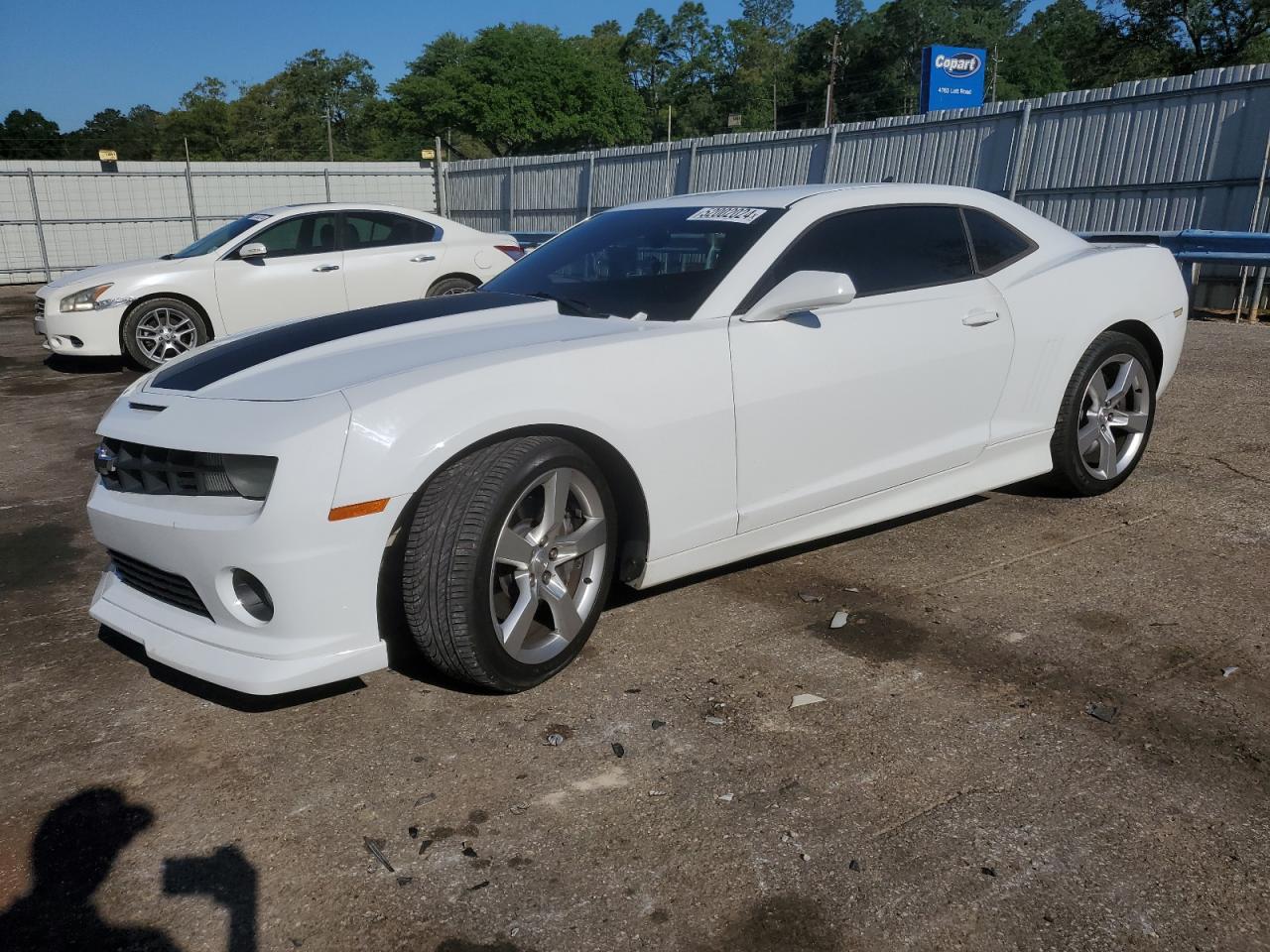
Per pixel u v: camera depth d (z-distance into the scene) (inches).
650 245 145.2
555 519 112.7
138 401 117.0
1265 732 103.0
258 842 89.8
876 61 3356.3
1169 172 501.0
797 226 139.3
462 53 3277.6
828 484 139.3
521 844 88.3
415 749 104.1
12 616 144.8
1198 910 78.1
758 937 76.5
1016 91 3132.4
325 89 3941.9
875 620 132.3
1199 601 135.1
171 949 77.1
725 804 93.0
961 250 157.4
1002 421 160.1
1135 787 94.0
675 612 136.5
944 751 100.8
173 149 3841.0
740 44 3649.1
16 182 864.9
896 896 80.3
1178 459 203.5
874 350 139.3
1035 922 77.1
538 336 120.8
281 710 113.2
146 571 113.7
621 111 2987.2
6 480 222.1
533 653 114.1
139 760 104.0
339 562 100.6
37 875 86.3
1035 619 131.3
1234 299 447.2
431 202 1063.0
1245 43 1948.8
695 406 122.5
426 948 76.4
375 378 106.6
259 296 361.1
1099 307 168.6
